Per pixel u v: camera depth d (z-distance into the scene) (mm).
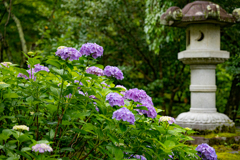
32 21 11164
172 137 2105
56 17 9219
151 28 6945
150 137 2152
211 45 5133
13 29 10906
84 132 1838
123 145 2047
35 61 1985
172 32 7250
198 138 4551
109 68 2082
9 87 2035
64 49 1818
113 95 1804
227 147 4387
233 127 4984
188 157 2363
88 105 1898
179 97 11117
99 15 8375
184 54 5137
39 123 2191
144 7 8688
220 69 9641
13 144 1689
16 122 2248
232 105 8078
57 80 2250
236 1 6734
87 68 2191
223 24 5242
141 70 9445
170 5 6684
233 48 7504
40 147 1476
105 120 1831
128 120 1658
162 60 9297
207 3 5070
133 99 1904
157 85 8555
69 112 1938
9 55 8570
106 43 8992
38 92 2018
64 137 2100
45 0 10398
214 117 4984
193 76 5309
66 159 1847
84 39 8070
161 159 1930
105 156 2080
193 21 4973
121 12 8625
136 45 9016
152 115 1904
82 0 8562
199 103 5223
